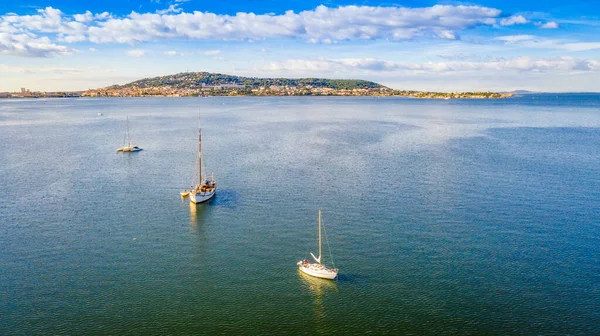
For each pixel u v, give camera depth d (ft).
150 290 232.12
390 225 312.50
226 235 299.38
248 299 224.94
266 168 492.95
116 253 272.10
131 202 369.71
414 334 199.31
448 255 266.16
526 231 299.58
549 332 198.80
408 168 486.38
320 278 242.37
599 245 277.44
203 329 202.90
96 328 202.69
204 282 239.91
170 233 303.07
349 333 200.54
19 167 502.79
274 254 271.28
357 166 499.92
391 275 244.63
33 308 215.92
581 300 220.23
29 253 270.46
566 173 458.50
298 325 205.87
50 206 357.20
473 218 323.78
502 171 468.34
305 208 350.64
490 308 215.31
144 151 617.21
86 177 455.63
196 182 434.71
